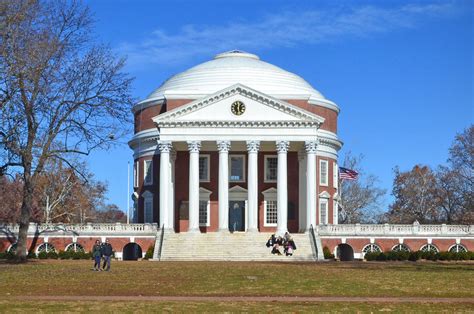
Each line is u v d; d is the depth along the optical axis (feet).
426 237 322.14
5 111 201.57
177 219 348.59
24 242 240.53
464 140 386.11
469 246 321.32
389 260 300.20
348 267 220.84
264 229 346.95
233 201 349.41
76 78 227.40
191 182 324.60
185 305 111.96
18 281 157.07
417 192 488.44
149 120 375.04
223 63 394.11
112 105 232.73
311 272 191.42
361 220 513.86
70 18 225.35
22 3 196.85
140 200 369.91
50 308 107.55
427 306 112.27
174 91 367.45
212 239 308.60
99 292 133.28
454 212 453.17
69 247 318.24
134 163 382.42
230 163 351.67
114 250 318.04
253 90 326.44
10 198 375.45
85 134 229.45
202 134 326.85
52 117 223.71
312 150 326.24
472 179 390.83
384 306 112.06
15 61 195.72
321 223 355.97
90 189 424.46
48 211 372.79
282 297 125.29
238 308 108.58
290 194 349.41
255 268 210.79
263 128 326.85
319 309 107.86
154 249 303.27
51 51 212.02
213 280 161.27
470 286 146.92
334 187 375.45
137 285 147.74
